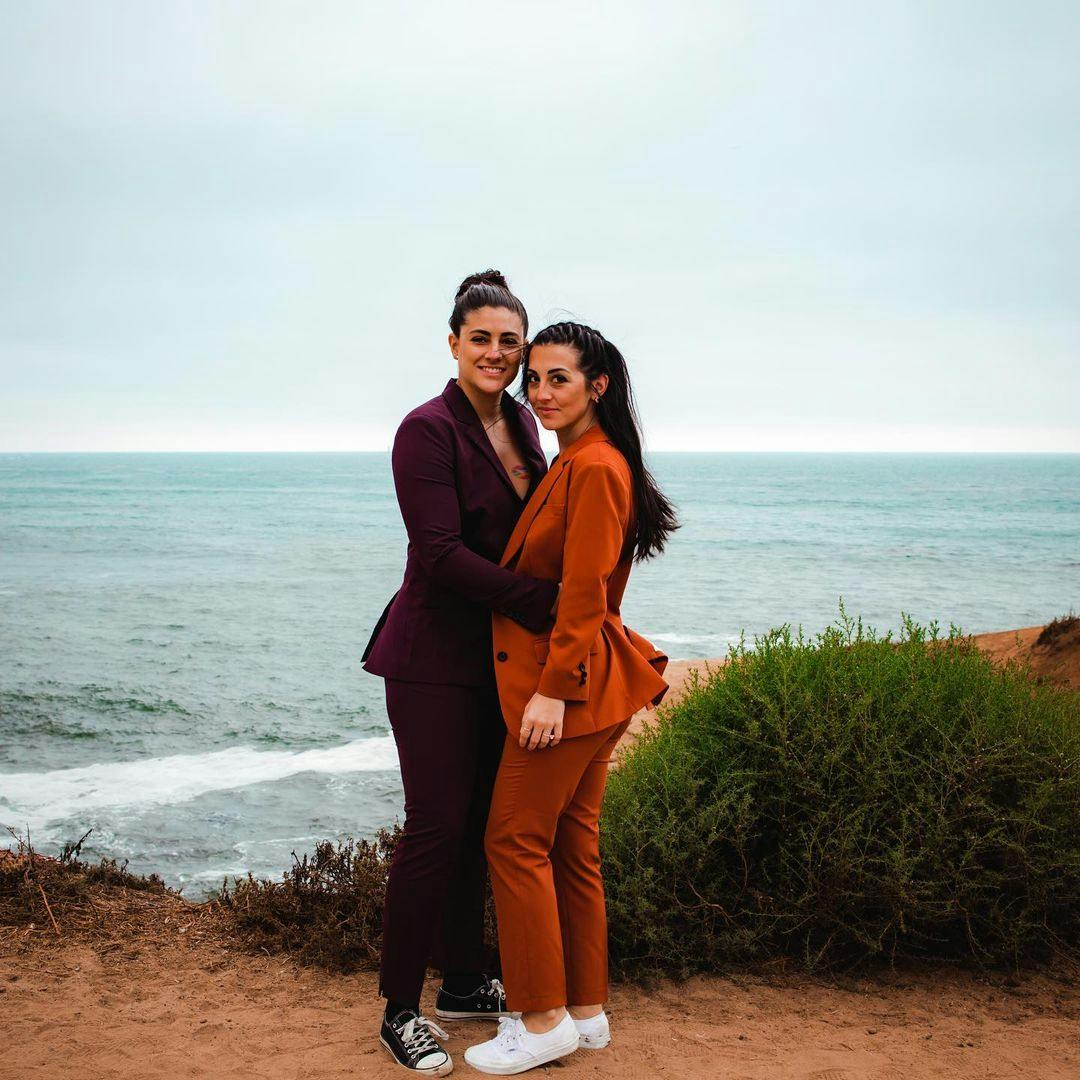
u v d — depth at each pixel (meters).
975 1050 2.74
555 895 2.68
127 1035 2.83
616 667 2.71
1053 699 3.79
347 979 3.31
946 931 3.39
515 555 2.69
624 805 3.62
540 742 2.52
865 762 3.35
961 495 119.62
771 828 3.54
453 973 2.95
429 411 2.67
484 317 2.68
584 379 2.61
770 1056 2.70
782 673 3.67
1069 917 3.45
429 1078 2.55
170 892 4.41
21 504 98.88
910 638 4.15
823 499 109.19
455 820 2.65
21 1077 2.55
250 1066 2.63
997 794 3.40
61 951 3.51
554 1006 2.59
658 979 3.27
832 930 3.39
